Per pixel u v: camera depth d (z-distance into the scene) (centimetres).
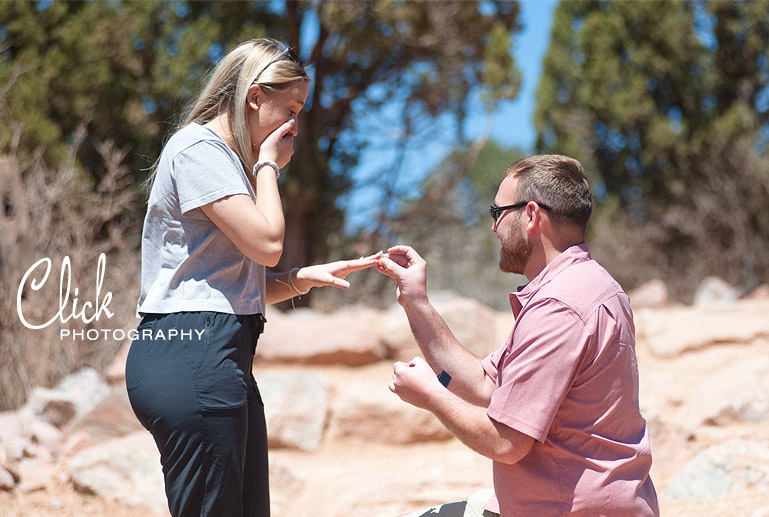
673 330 1091
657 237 2788
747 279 2609
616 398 336
